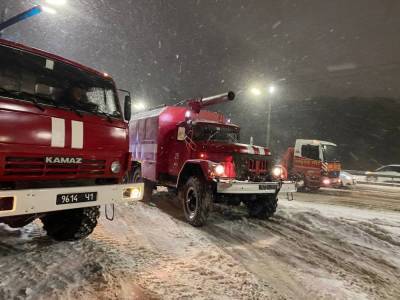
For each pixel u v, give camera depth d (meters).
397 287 4.05
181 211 8.00
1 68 3.71
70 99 4.23
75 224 4.85
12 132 3.55
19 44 3.93
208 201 6.43
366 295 3.75
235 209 8.62
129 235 5.54
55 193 3.72
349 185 19.55
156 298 3.32
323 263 4.75
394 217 8.96
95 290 3.39
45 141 3.80
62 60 4.30
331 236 6.16
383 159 56.22
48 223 5.04
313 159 15.25
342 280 4.15
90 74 4.57
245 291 3.63
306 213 7.79
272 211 7.33
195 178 6.80
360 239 6.11
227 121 9.79
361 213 9.32
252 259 4.75
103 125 4.45
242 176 6.93
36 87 3.94
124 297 3.29
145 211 7.62
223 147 7.09
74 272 3.76
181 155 8.01
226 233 6.13
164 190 11.30
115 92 4.87
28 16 8.43
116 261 4.22
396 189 19.45
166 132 8.62
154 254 4.64
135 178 8.87
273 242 5.68
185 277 3.91
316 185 15.14
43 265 3.90
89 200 4.04
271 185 6.82
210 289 3.62
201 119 8.65
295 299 3.54
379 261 4.96
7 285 3.33
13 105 3.60
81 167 4.16
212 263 4.43
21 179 3.62
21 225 4.46
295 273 4.30
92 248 4.61
